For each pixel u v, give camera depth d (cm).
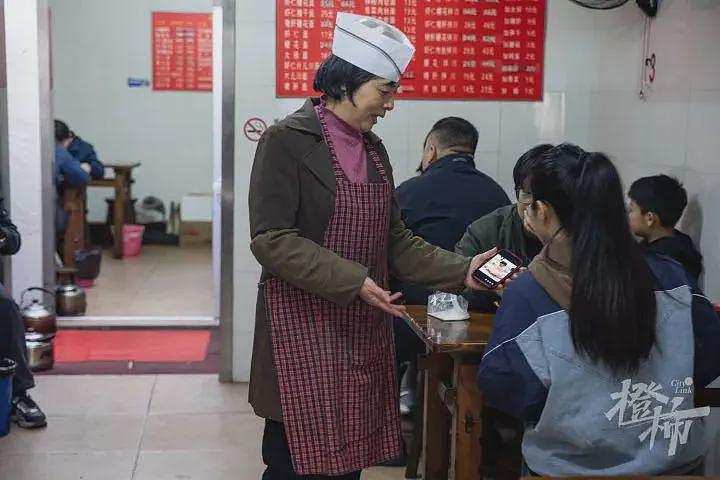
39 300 513
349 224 222
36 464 340
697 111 311
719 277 292
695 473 190
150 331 546
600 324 171
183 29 845
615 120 399
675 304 180
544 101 432
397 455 242
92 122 852
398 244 246
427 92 429
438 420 286
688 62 320
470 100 430
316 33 420
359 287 211
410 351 325
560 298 178
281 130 218
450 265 241
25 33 496
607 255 171
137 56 847
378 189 225
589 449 181
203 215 844
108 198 843
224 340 442
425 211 332
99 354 491
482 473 276
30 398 385
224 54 422
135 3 840
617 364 175
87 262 659
